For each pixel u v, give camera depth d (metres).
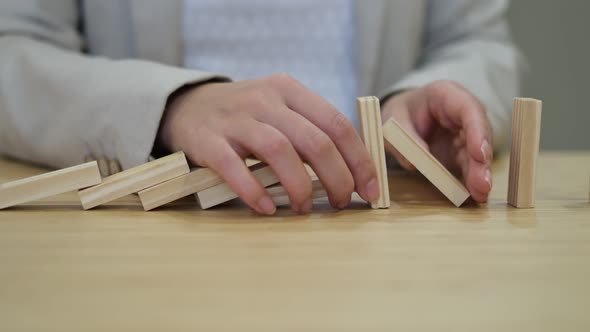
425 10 0.95
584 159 0.79
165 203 0.53
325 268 0.41
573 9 1.29
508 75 0.86
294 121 0.51
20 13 0.78
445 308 0.36
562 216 0.52
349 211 0.53
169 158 0.53
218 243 0.45
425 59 0.97
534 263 0.42
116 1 0.85
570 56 1.31
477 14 0.93
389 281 0.39
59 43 0.80
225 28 0.87
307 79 0.90
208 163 0.52
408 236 0.46
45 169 0.67
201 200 0.52
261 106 0.52
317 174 0.51
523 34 1.31
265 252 0.43
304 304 0.36
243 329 0.34
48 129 0.63
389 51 0.91
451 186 0.54
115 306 0.36
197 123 0.54
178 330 0.34
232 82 0.58
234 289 0.38
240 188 0.50
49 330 0.34
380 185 0.53
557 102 1.34
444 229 0.48
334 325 0.35
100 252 0.43
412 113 0.64
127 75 0.60
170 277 0.39
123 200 0.56
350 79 0.90
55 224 0.49
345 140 0.52
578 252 0.44
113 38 0.86
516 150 0.54
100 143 0.59
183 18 0.86
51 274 0.40
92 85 0.61
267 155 0.50
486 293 0.38
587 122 1.34
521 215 0.52
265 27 0.88
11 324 0.34
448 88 0.61
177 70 0.60
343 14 0.89
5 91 0.66
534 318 0.36
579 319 0.35
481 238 0.46
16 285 0.38
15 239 0.45
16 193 0.52
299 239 0.45
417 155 0.54
